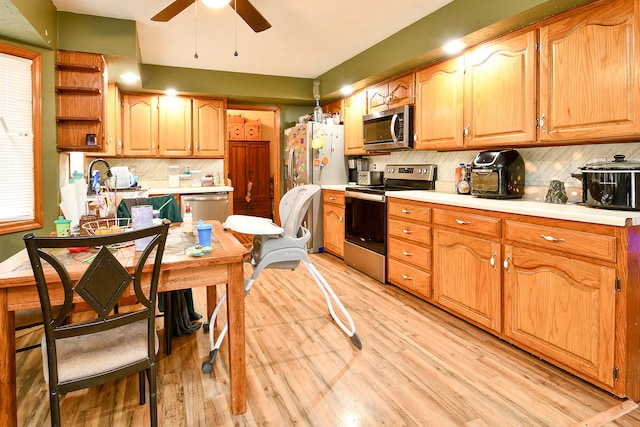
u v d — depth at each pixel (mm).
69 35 3111
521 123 2543
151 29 3436
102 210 2123
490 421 1662
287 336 2521
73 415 1719
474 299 2580
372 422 1662
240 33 3533
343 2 2904
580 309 1908
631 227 1718
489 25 2529
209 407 1774
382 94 4129
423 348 2342
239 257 1633
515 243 2254
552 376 2020
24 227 2842
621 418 1672
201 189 4926
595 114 2094
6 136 2768
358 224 4039
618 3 1968
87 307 2836
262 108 5598
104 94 3311
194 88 4738
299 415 1714
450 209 2764
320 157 4961
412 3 2914
